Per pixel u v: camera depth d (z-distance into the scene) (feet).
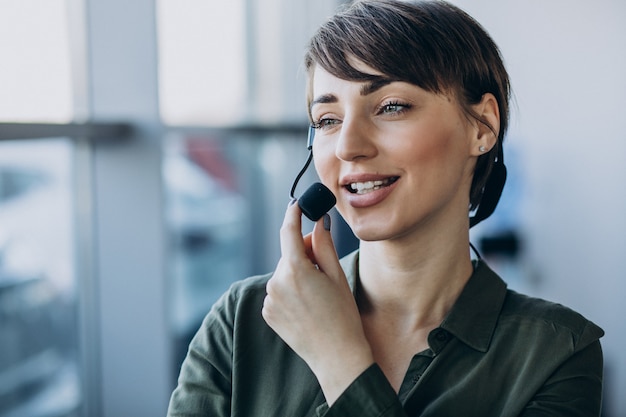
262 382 3.57
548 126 16.16
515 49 16.35
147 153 10.46
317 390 3.48
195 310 13.48
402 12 3.36
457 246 3.57
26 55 8.81
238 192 14.49
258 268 15.35
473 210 3.88
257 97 14.52
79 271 10.29
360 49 3.28
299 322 3.33
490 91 3.57
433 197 3.35
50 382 9.87
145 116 10.43
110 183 10.46
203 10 12.55
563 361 3.42
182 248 13.04
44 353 9.71
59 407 10.07
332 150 3.42
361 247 3.70
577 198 16.03
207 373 3.68
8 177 8.71
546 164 16.21
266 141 15.02
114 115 10.44
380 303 3.62
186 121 12.34
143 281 10.68
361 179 3.32
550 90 16.10
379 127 3.32
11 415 9.20
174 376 11.68
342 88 3.35
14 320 9.12
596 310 15.98
